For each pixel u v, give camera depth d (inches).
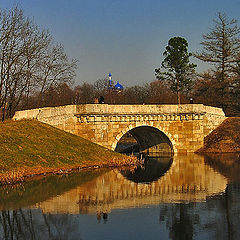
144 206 848.3
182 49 2500.0
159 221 735.1
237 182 1123.9
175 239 636.7
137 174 1300.4
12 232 682.8
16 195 954.7
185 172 1342.3
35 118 1843.0
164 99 3427.7
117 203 874.8
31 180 1144.8
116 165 1487.5
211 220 745.0
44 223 730.8
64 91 3186.5
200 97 2854.3
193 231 677.9
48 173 1253.7
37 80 2151.8
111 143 1695.4
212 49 2741.1
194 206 844.0
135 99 3860.7
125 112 1720.0
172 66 2529.5
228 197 925.2
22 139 1423.5
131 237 651.5
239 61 2659.9
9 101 2234.3
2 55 1952.5
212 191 1000.2
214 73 2785.4
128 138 3250.5
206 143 1982.0
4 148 1305.4
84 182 1130.0
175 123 1871.3
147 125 1791.3
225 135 2034.9
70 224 725.9
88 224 722.2
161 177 1237.7
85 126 1657.2
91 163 1443.2
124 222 731.4
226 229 684.7
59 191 1000.2
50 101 2682.1
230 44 2706.7
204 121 2009.1
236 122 2148.1
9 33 1950.1
